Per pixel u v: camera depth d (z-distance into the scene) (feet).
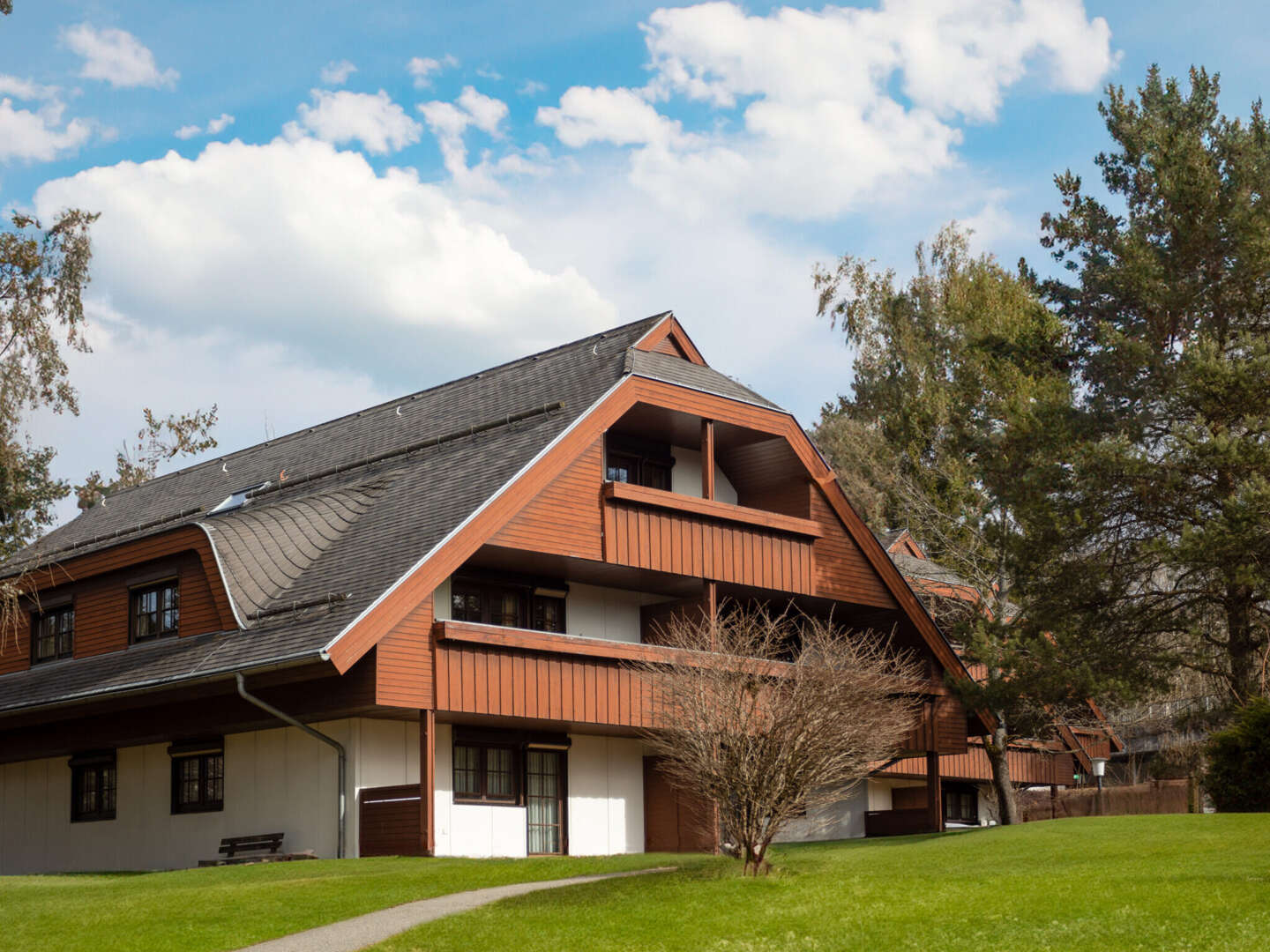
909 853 75.31
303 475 106.22
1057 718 117.08
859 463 179.11
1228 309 102.17
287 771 84.89
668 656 88.48
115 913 55.52
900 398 171.73
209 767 90.53
